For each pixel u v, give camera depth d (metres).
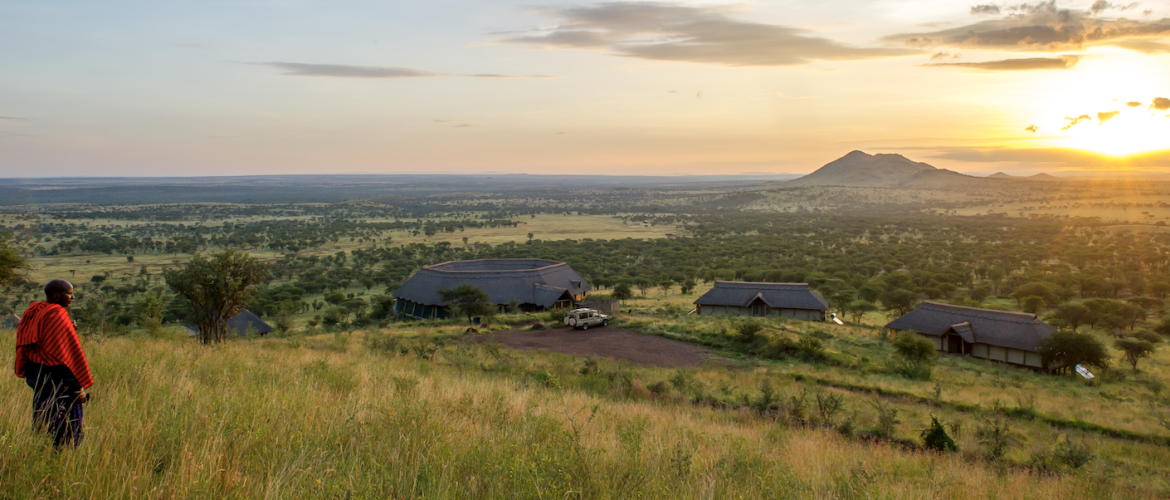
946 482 10.51
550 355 30.83
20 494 4.42
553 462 6.41
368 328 50.25
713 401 21.44
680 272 109.62
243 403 7.65
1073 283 93.88
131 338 22.80
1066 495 11.67
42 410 5.59
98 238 183.50
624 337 39.44
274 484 5.08
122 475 4.86
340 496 5.04
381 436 7.14
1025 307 76.38
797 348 35.69
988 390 29.62
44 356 5.74
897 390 27.42
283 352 21.34
